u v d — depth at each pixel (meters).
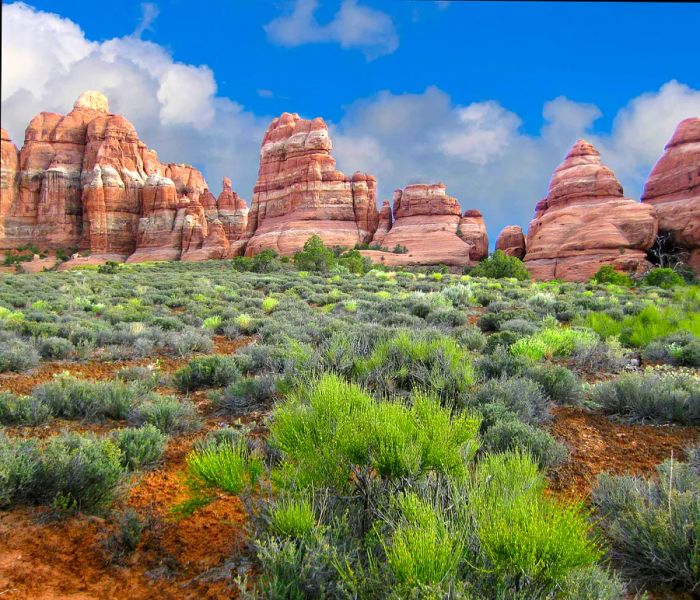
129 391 6.23
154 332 12.02
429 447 2.96
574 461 4.51
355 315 15.26
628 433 5.32
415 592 1.96
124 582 2.73
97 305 18.39
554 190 72.94
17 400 5.87
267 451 4.40
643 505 3.07
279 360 7.92
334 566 2.32
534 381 6.55
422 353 6.70
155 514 3.46
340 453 2.98
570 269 61.88
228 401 6.42
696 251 61.16
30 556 2.93
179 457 4.70
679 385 6.32
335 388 3.80
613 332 11.63
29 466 3.54
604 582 2.33
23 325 11.70
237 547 2.97
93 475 3.51
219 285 29.27
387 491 2.89
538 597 2.12
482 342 9.91
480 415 4.90
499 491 2.65
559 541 2.14
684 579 2.71
